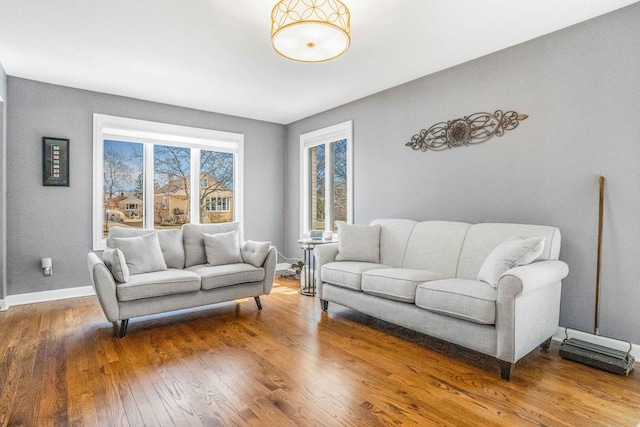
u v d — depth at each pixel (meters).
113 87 4.05
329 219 5.07
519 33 2.82
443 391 2.02
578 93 2.67
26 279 3.83
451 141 3.49
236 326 3.13
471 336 2.30
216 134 5.11
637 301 2.43
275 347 2.65
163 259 3.42
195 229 3.81
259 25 2.69
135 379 2.14
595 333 2.54
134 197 4.60
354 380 2.14
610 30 2.52
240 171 5.36
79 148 4.10
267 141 5.65
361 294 3.11
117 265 2.85
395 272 2.88
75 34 2.83
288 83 3.92
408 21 2.62
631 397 1.95
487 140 3.22
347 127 4.63
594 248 2.61
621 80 2.47
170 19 2.60
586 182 2.64
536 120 2.90
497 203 3.16
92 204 4.18
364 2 2.37
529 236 2.67
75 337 2.85
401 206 3.98
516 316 2.11
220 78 3.77
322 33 2.24
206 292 3.30
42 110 3.88
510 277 2.10
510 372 2.14
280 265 5.75
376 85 4.00
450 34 2.83
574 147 2.70
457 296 2.34
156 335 2.90
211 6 2.43
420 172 3.79
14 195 3.76
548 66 2.83
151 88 4.09
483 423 1.72
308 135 5.32
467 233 3.10
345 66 3.47
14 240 3.76
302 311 3.60
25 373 2.22
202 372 2.24
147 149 4.68
